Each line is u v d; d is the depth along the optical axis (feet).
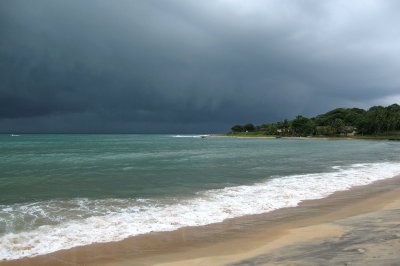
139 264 29.73
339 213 47.42
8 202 55.62
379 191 64.85
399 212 46.39
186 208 50.80
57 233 38.45
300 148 247.70
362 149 224.53
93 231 39.32
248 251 32.24
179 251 32.99
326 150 214.90
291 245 33.17
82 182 78.28
